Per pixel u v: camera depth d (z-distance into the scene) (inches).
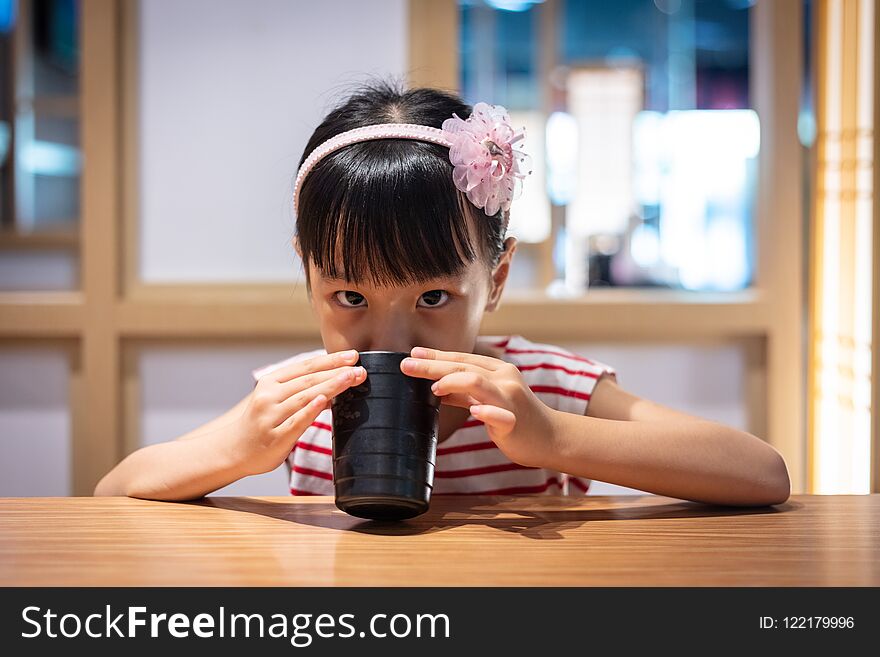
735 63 233.8
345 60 84.4
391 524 26.4
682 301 83.6
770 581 20.3
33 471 85.8
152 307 83.0
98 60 82.2
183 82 84.6
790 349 83.7
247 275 85.7
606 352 84.9
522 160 36.0
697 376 85.4
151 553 22.5
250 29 84.4
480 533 25.2
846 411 71.6
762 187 84.8
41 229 145.4
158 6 84.0
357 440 25.3
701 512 29.0
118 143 83.4
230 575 20.5
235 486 84.1
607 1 238.5
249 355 85.0
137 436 85.0
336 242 30.5
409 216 30.3
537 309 83.3
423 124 34.1
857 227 69.7
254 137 85.0
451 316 31.6
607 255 173.8
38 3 178.2
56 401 85.6
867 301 67.4
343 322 31.7
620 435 31.3
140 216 85.0
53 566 21.2
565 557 22.4
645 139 232.8
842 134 72.7
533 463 30.0
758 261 85.4
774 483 30.4
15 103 132.6
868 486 66.9
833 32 74.8
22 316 83.0
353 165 31.4
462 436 42.7
